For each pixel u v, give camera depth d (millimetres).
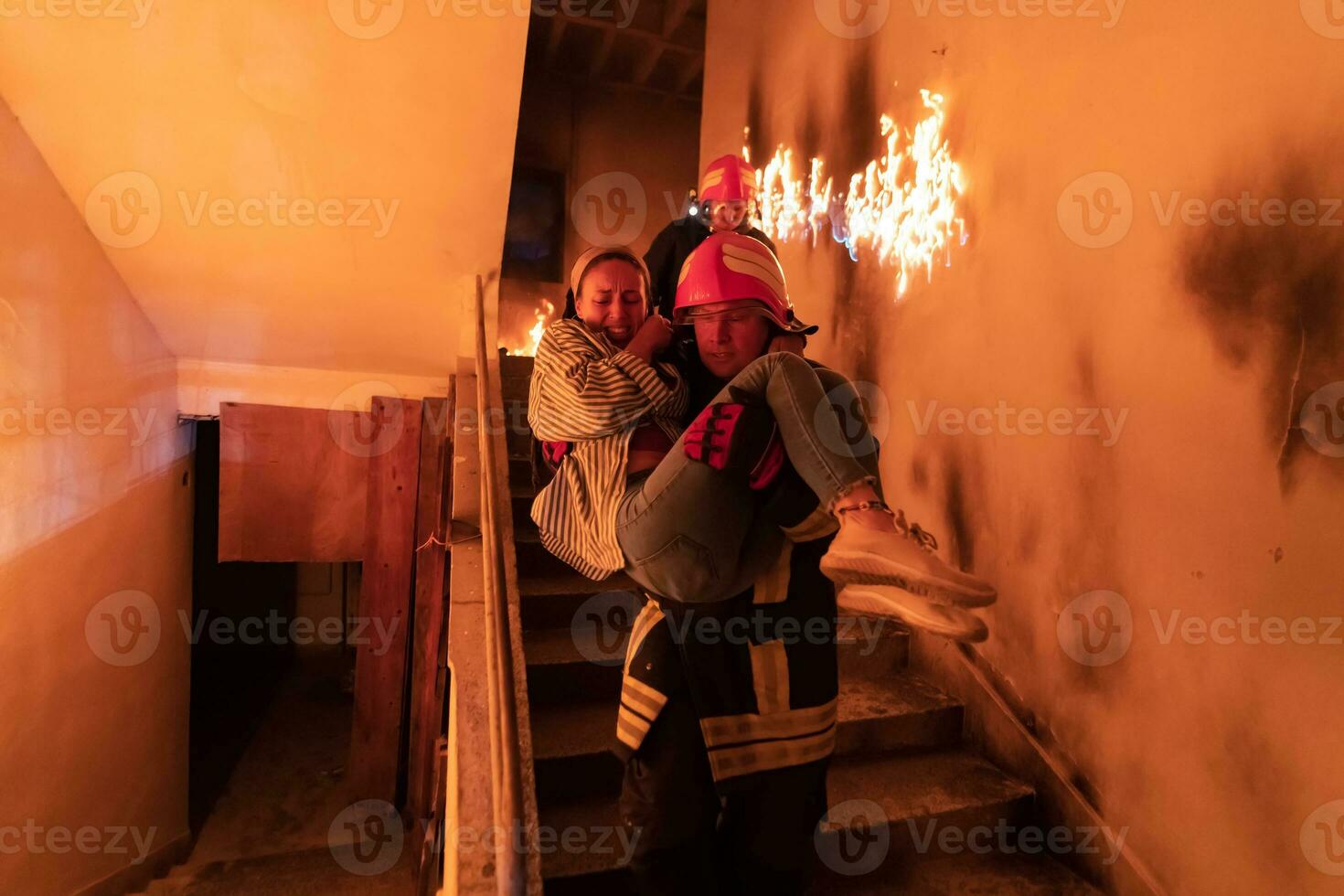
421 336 3854
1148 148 1955
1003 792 2211
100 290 3254
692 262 1312
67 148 2787
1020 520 2371
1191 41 1844
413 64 2580
